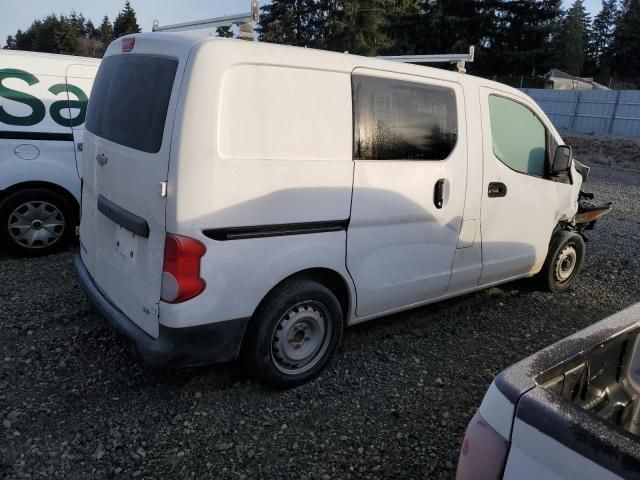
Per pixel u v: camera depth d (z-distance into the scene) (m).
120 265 3.21
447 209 3.92
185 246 2.73
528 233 4.75
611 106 28.59
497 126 4.27
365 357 3.85
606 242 7.80
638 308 2.09
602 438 1.30
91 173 3.62
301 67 3.05
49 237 5.57
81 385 3.27
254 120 2.88
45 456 2.66
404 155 3.60
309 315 3.31
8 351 3.60
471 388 3.54
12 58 5.31
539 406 1.42
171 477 2.58
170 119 2.74
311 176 3.11
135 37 3.28
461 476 1.61
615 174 16.91
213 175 2.76
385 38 41.06
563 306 5.15
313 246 3.20
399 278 3.75
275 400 3.24
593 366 1.82
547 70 38.53
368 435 2.98
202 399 3.20
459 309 4.88
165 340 2.84
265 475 2.63
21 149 5.30
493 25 38.12
